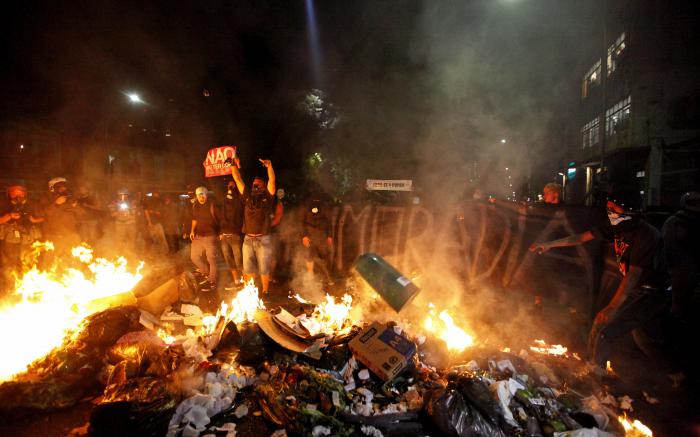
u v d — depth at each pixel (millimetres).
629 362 4020
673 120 18219
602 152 15539
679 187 17344
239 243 6574
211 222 6281
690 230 5270
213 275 6285
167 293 4734
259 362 3643
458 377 3094
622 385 3561
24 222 6527
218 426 2861
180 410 2834
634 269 3594
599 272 5094
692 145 16547
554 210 5504
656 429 2973
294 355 3643
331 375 3379
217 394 3074
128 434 2562
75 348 3371
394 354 3377
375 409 3016
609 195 5145
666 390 3488
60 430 2834
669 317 4980
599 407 3035
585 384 3457
